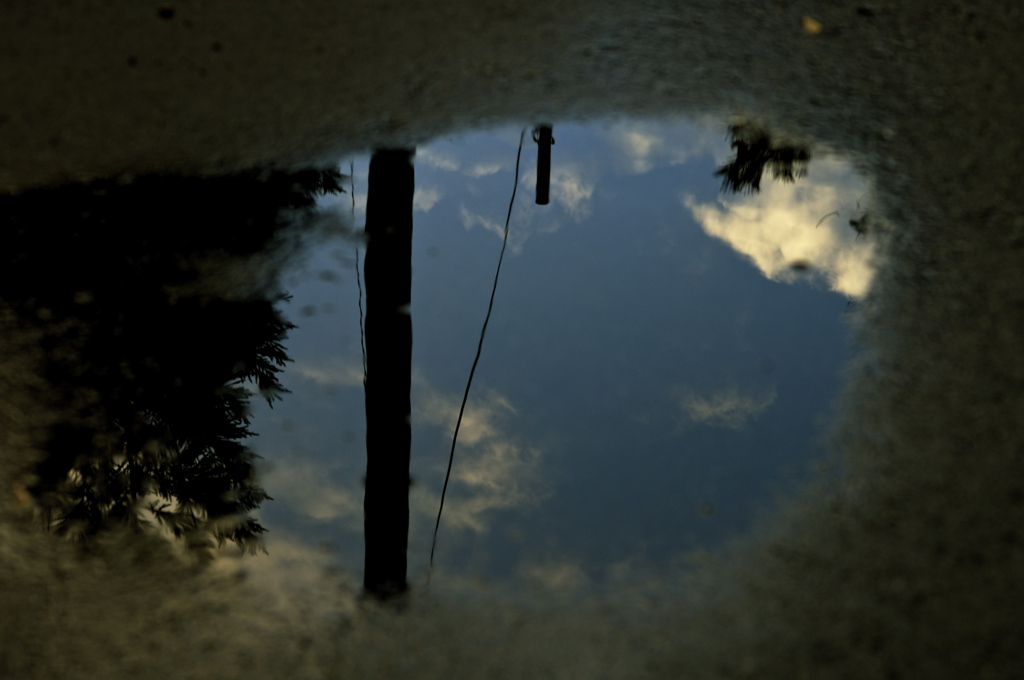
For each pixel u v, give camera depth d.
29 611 2.08
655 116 3.76
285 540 2.33
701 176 3.54
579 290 3.24
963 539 2.01
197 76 4.12
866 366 2.56
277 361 2.94
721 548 2.15
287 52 4.24
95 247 3.29
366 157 3.65
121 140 3.78
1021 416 2.28
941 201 3.07
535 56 4.11
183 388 2.78
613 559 2.18
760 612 1.95
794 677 1.80
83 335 2.93
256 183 3.56
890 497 2.16
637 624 1.97
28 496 2.40
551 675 1.88
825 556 2.05
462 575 2.18
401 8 4.51
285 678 1.92
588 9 4.39
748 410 2.55
